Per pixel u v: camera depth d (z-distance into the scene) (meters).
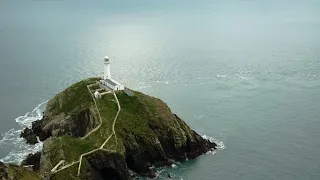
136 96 142.38
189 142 130.12
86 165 110.25
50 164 111.06
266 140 140.12
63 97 153.75
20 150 135.50
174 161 126.38
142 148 123.00
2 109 174.00
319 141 139.00
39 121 150.88
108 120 129.00
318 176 115.88
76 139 120.94
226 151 132.38
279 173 118.12
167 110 137.12
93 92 148.88
